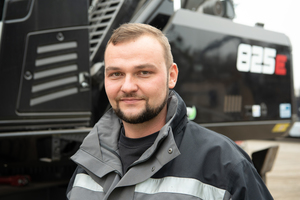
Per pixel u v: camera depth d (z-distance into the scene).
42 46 1.78
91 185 1.12
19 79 1.71
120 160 1.10
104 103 2.15
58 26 1.84
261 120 2.68
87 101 1.94
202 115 2.32
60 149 1.90
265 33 2.79
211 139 1.04
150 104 1.02
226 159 0.98
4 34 1.66
